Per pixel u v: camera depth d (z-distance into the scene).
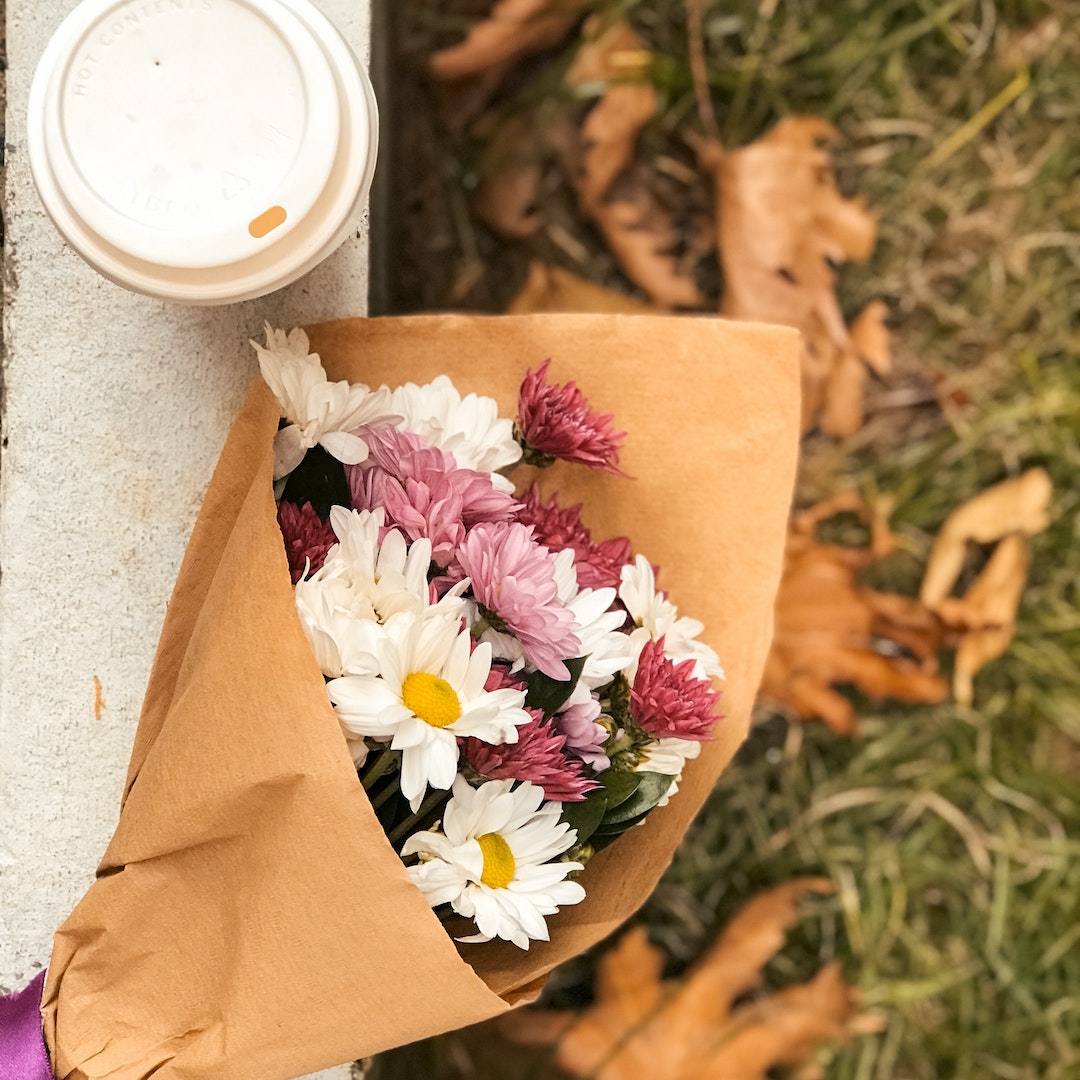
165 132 0.38
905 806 0.72
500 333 0.47
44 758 0.48
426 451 0.40
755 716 0.72
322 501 0.42
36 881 0.49
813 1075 0.71
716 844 0.72
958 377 0.72
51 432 0.48
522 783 0.40
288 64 0.38
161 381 0.48
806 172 0.69
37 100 0.38
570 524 0.44
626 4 0.69
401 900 0.38
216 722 0.39
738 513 0.47
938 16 0.70
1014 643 0.72
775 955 0.72
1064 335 0.72
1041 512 0.71
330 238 0.39
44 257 0.48
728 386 0.47
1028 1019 0.72
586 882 0.45
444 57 0.69
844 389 0.70
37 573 0.48
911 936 0.72
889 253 0.71
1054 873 0.73
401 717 0.37
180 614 0.44
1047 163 0.71
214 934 0.41
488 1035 0.71
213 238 0.38
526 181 0.70
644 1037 0.71
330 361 0.47
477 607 0.40
